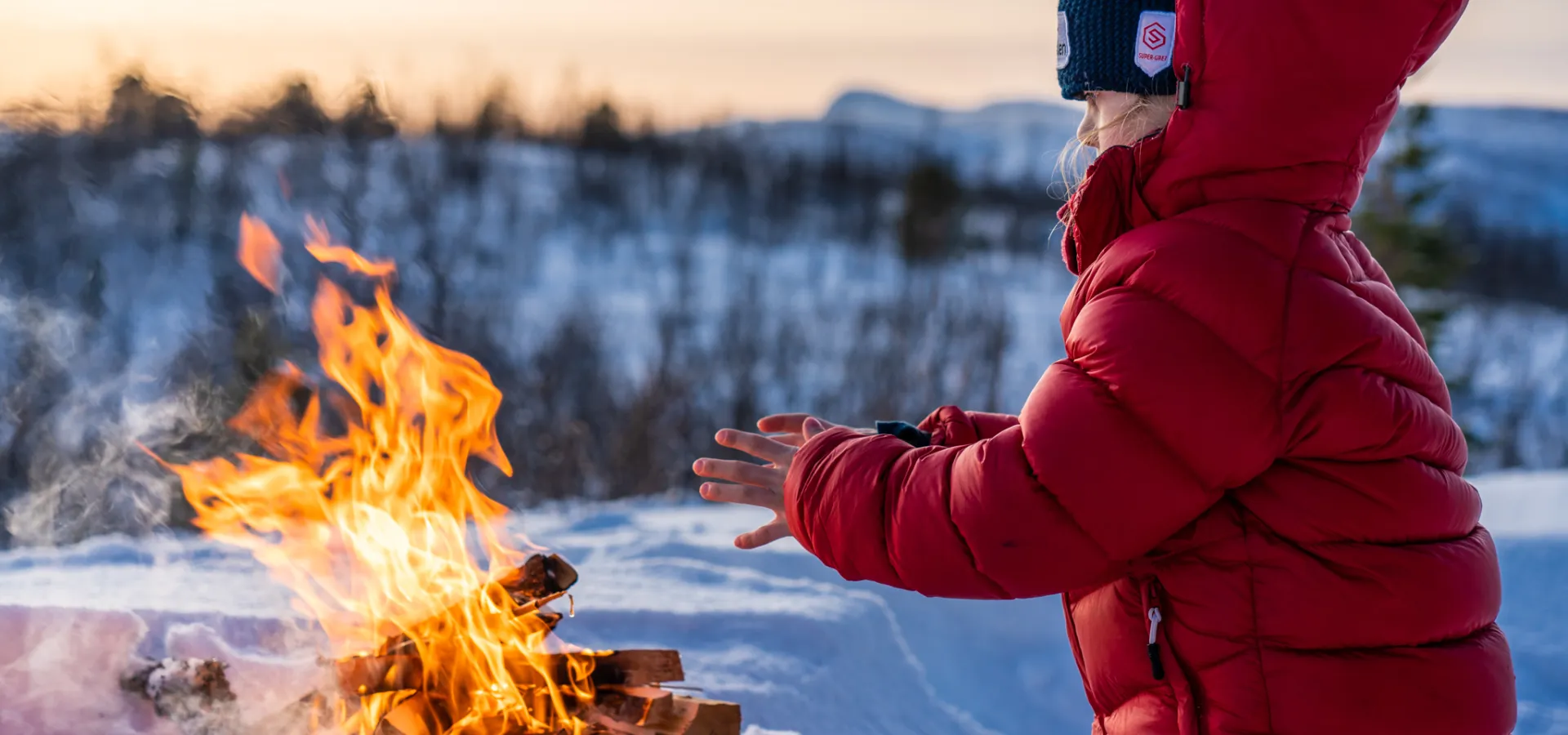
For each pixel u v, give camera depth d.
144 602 2.54
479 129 38.88
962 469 1.57
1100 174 1.69
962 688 3.36
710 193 40.62
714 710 1.84
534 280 24.38
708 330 19.12
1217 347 1.50
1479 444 12.61
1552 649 3.49
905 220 33.62
